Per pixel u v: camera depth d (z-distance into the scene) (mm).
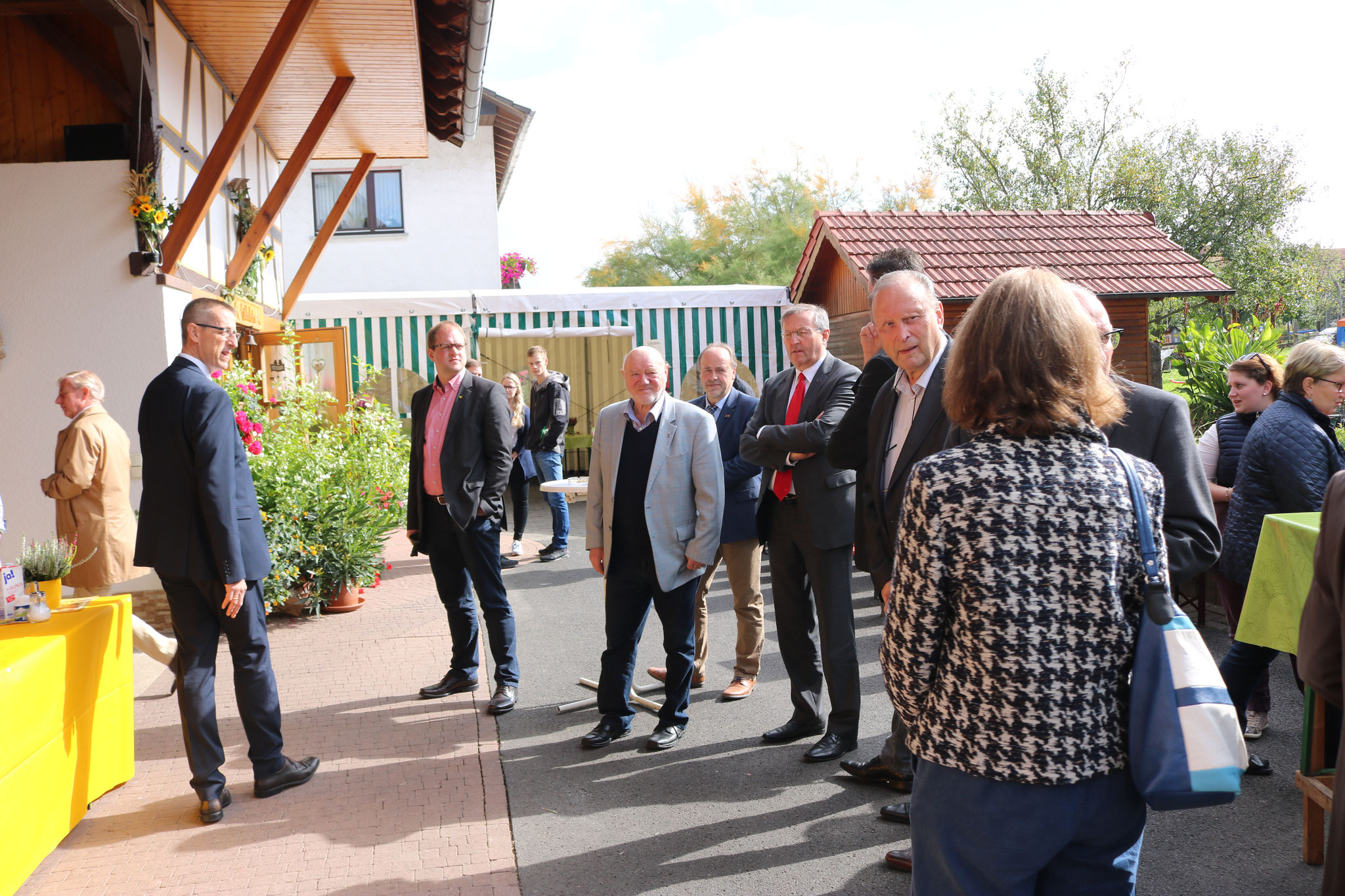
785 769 3885
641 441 4148
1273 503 3814
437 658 5676
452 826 3457
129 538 5539
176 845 3346
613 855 3215
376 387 12750
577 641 6059
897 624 1663
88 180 6270
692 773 3883
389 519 7301
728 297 13414
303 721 4605
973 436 1710
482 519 4703
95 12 5922
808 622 4188
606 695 4246
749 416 4812
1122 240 11523
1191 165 26297
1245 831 3260
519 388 8859
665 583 4070
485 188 17734
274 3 7008
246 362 7777
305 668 5520
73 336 6289
